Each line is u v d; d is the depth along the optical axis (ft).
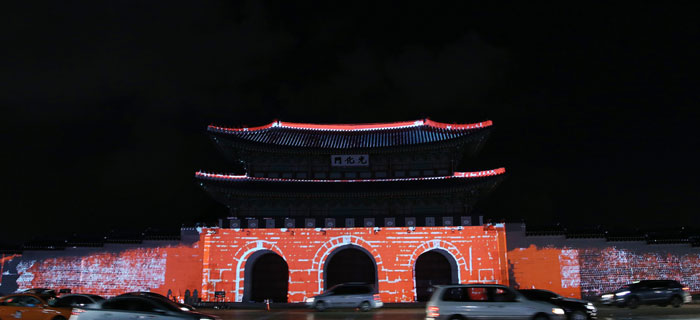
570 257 147.13
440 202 162.91
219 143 168.25
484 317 68.13
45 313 79.61
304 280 146.72
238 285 147.23
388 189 156.04
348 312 111.55
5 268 148.66
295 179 169.48
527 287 144.97
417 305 134.10
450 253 148.36
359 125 187.52
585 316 83.76
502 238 148.87
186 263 148.66
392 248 148.36
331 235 149.79
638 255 147.13
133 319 65.10
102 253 149.79
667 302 111.86
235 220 150.82
